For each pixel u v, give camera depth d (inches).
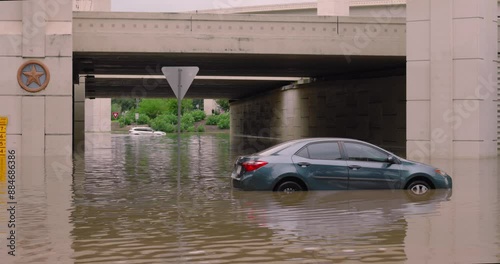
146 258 306.5
